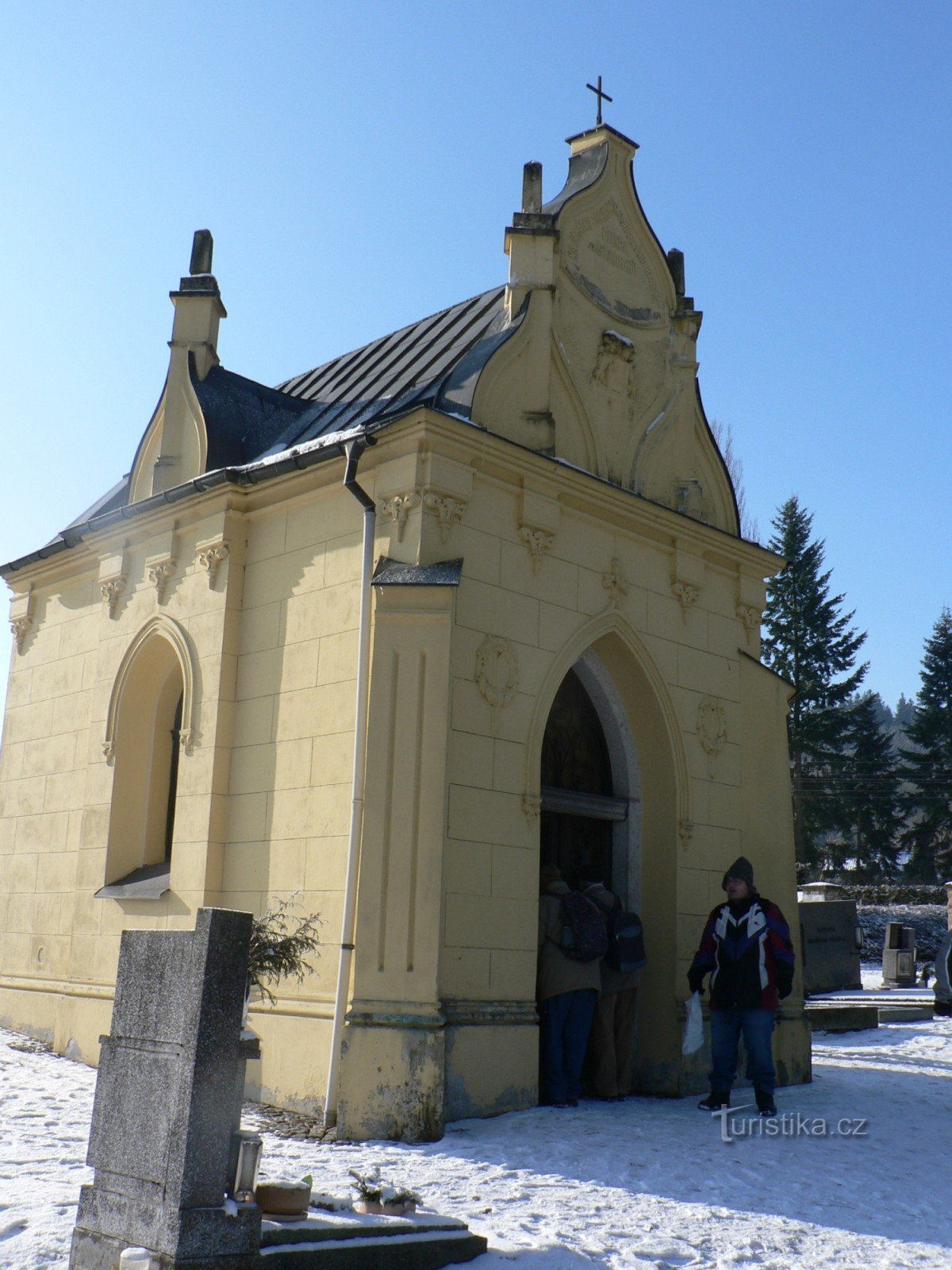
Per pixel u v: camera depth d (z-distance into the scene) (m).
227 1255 5.04
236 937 5.30
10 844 14.29
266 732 10.83
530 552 10.73
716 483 13.37
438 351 13.12
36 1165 7.09
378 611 9.77
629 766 12.02
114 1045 5.56
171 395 13.05
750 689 12.94
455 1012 9.23
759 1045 9.75
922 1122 9.82
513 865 10.02
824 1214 7.04
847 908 23.22
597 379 12.12
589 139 13.08
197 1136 5.05
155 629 12.22
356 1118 8.82
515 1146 8.28
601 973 10.75
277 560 11.19
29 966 13.45
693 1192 7.32
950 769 54.16
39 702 14.37
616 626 11.48
